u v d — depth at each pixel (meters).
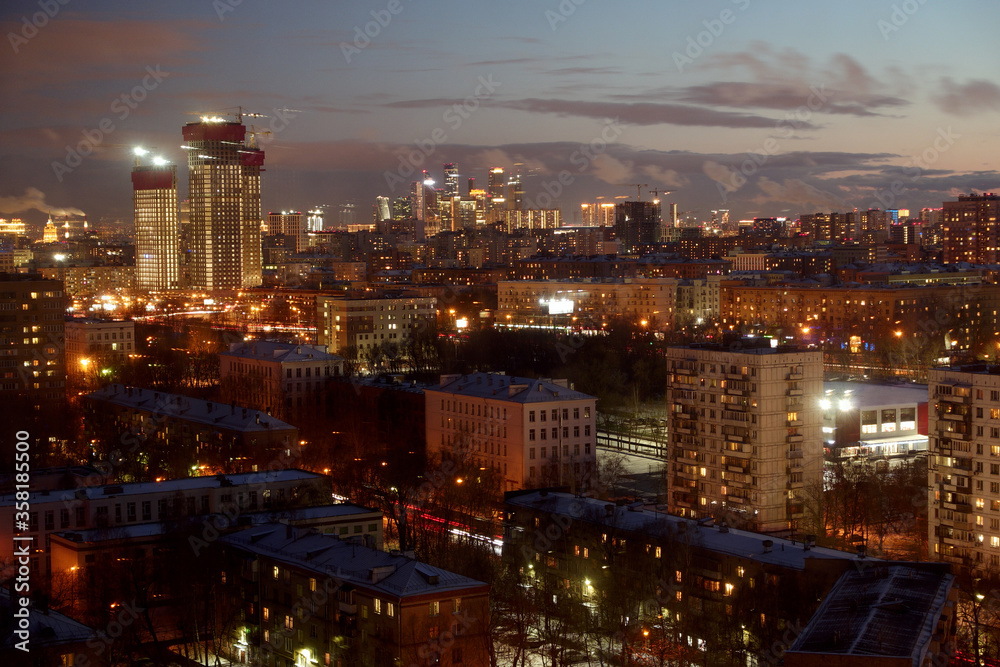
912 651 155.62
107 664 182.50
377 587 187.62
